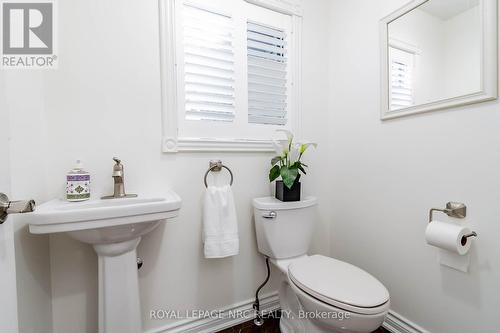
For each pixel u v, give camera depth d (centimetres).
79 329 101
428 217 109
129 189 109
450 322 101
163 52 114
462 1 95
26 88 83
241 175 135
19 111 78
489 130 89
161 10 113
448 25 100
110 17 105
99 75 103
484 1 88
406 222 118
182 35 119
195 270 124
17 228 74
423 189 111
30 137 84
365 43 138
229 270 133
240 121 136
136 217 82
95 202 91
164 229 117
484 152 90
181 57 119
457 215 97
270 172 132
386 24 125
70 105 99
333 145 162
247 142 135
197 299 125
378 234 133
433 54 105
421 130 111
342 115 155
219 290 130
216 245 115
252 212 139
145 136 112
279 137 147
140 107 111
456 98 97
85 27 100
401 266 121
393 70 123
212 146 125
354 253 147
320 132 162
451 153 100
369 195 138
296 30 150
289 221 125
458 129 98
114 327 91
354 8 145
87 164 102
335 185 161
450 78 99
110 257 90
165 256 117
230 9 130
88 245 102
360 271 103
